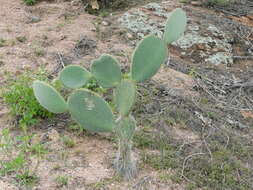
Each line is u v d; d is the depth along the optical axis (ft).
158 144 7.93
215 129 8.64
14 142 7.70
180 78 10.37
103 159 7.47
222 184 7.16
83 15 13.01
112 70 6.29
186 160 7.59
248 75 11.21
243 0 15.30
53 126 8.27
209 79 10.64
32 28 11.93
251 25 13.82
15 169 7.00
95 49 11.21
